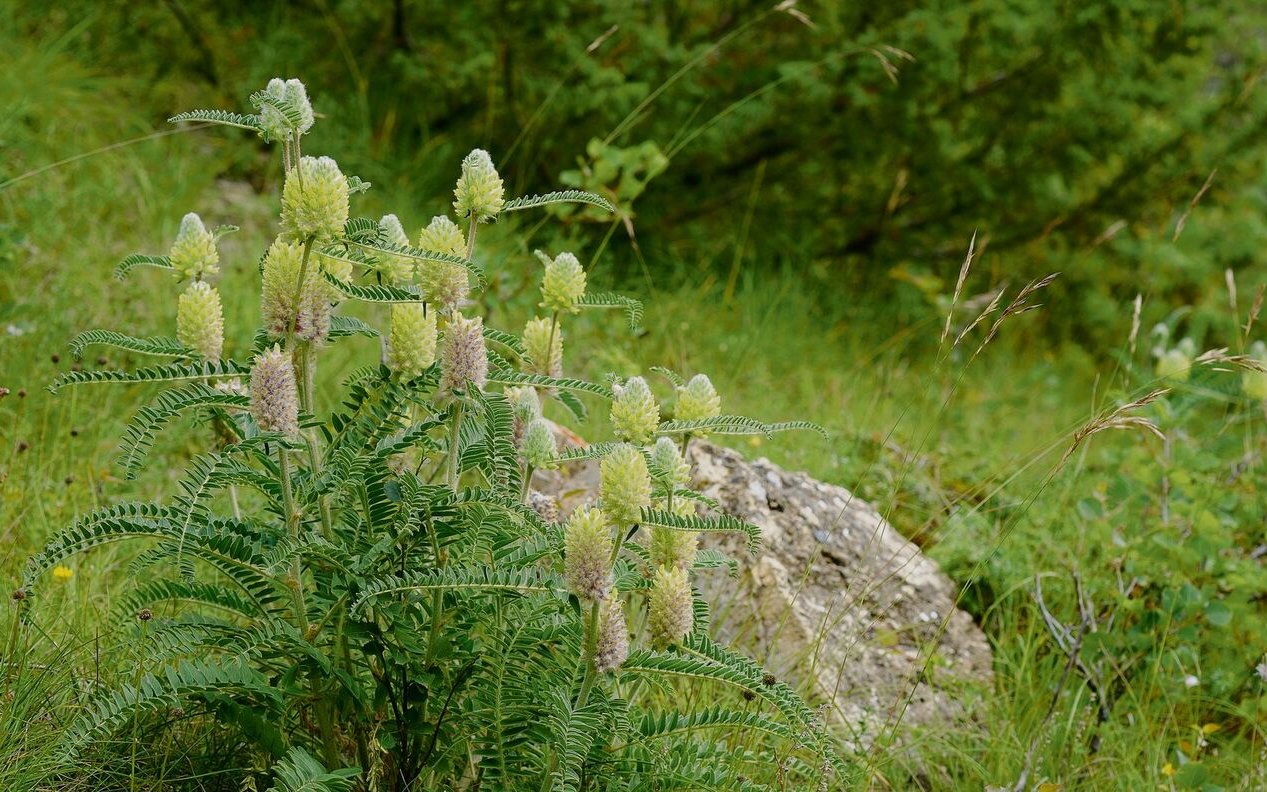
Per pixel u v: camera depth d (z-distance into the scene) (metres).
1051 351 8.66
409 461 2.84
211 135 6.92
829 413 5.82
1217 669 4.01
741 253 7.70
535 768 2.39
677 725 2.45
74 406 4.00
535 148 7.16
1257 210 8.67
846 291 8.09
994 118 7.82
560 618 2.41
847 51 6.79
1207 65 8.42
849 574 3.93
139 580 2.87
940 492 4.91
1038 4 7.26
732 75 7.24
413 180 6.99
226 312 4.95
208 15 7.33
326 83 7.23
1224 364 4.83
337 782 2.20
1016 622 4.21
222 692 2.32
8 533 3.35
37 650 2.88
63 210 5.49
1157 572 4.25
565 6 6.76
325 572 2.40
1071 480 5.04
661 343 6.24
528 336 2.70
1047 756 3.48
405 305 2.36
